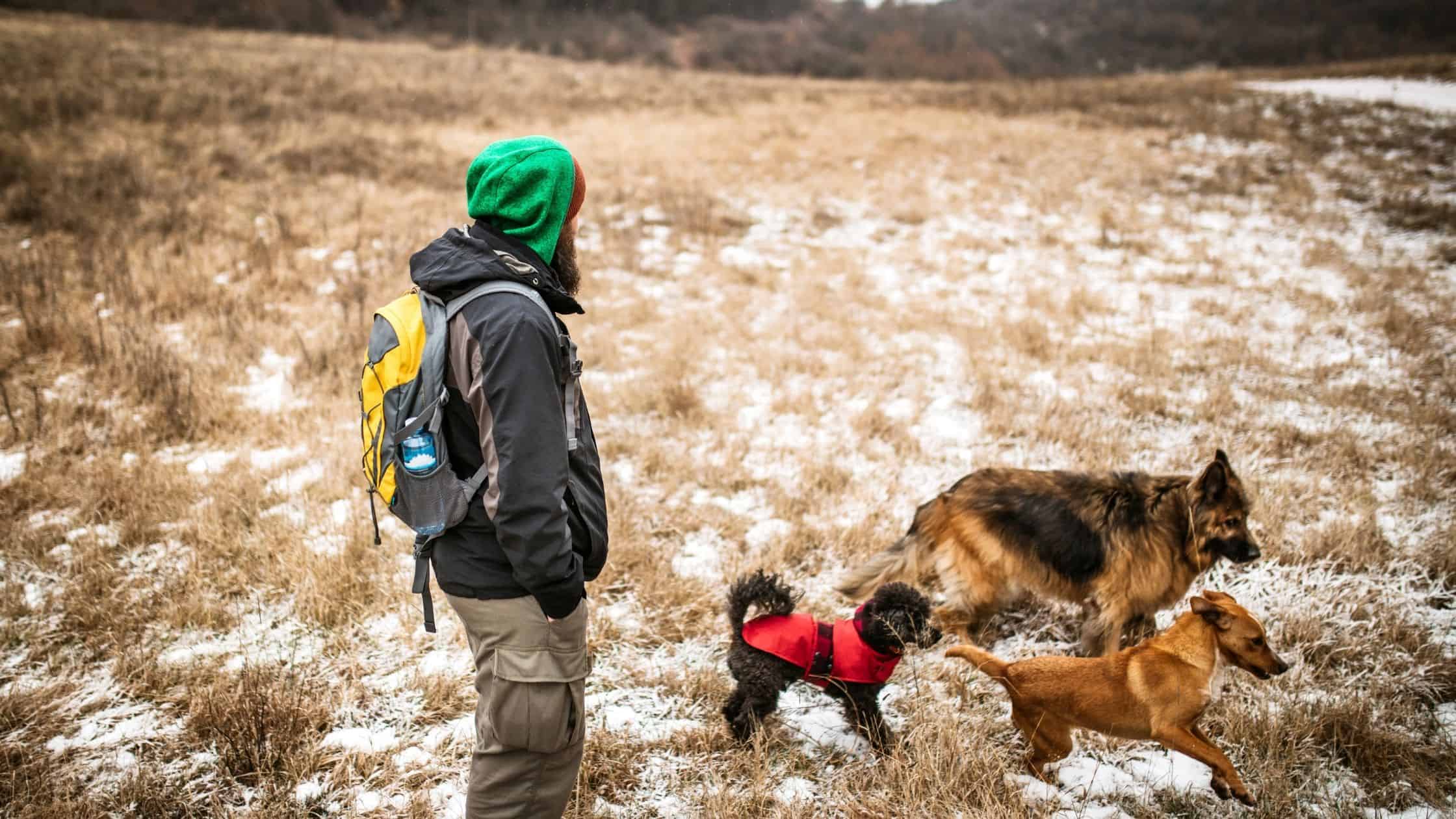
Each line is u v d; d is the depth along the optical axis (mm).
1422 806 3178
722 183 14352
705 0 65625
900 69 55594
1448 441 6152
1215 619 3010
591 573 2352
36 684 3639
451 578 2199
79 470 5234
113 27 29062
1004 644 4195
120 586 4266
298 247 10086
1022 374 7469
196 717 3422
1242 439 6227
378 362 2162
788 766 3375
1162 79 31953
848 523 5141
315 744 3344
